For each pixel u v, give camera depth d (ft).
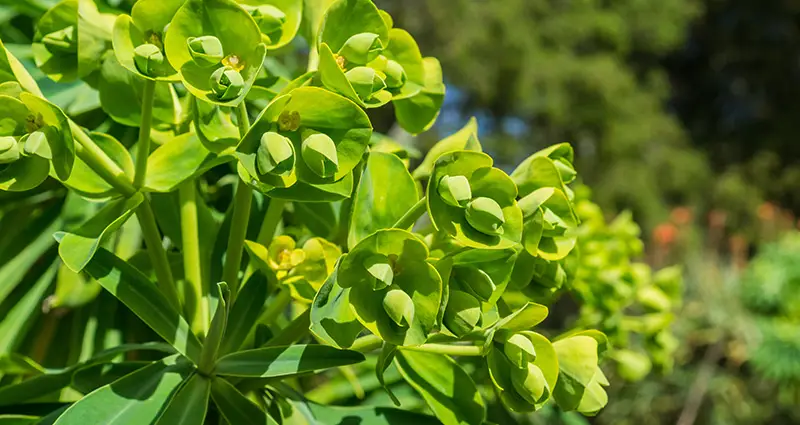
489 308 0.94
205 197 1.30
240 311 1.04
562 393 0.95
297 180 0.91
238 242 1.01
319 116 0.90
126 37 0.93
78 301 1.22
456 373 1.02
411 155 1.17
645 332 1.36
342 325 0.89
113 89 1.03
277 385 1.07
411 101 1.06
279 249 1.04
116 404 0.95
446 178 0.90
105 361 1.06
